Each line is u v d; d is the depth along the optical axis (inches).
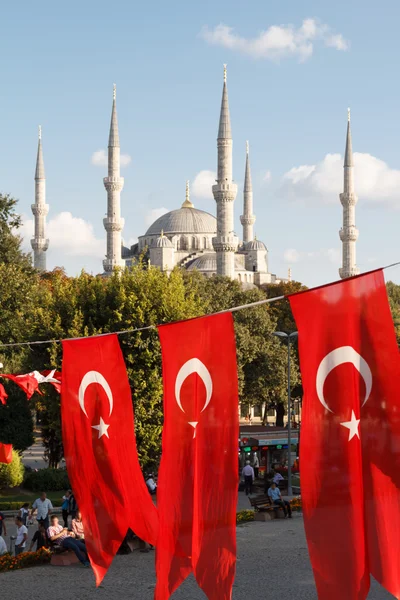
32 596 943.7
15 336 2119.8
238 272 7534.5
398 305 5182.1
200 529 615.8
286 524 1453.0
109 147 7190.0
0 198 2308.1
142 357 1817.2
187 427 625.0
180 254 7795.3
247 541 1282.0
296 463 2345.0
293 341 3240.7
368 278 548.1
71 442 731.4
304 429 552.4
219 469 613.6
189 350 625.6
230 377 616.7
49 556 1120.8
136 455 725.9
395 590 537.0
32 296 2204.7
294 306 559.8
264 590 964.6
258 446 2298.2
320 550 538.9
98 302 1904.5
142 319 1823.3
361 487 542.6
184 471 624.1
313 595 939.3
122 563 1118.4
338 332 550.3
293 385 3105.3
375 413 542.9
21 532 1163.3
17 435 2119.8
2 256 2322.8
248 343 3004.4
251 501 1514.5
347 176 7239.2
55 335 1886.1
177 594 962.7
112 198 7175.2
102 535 723.4
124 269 1991.9
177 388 628.7
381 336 544.1
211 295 3555.6
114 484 722.2
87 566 1095.6
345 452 544.7
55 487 1979.6
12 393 2119.8
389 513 538.9
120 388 725.9
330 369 550.6
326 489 545.6
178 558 623.8
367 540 538.0
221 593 604.4
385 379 542.6
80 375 729.6
